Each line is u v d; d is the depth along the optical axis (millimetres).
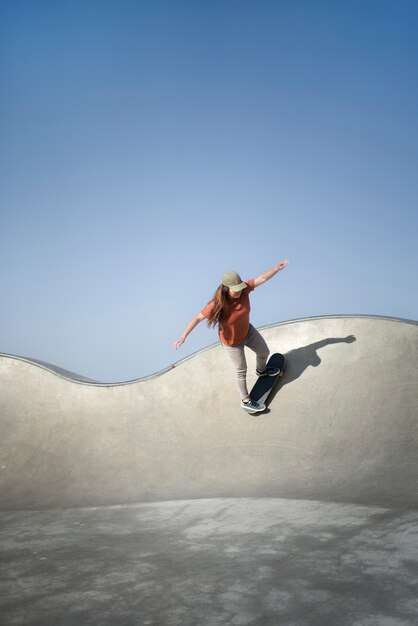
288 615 3432
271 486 6426
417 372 7414
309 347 8156
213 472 7059
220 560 4398
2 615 3760
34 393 9008
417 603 3389
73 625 3541
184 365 8508
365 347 7891
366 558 4090
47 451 8258
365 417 7125
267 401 7734
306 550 4391
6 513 6820
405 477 5871
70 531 5742
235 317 6590
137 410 8359
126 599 3855
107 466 7695
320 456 6812
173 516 5844
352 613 3377
